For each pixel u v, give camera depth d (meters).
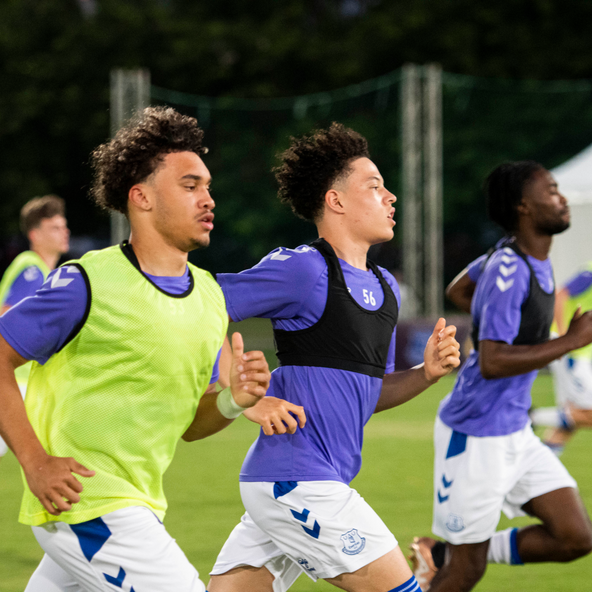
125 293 8.07
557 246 49.16
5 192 98.81
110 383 8.05
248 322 94.50
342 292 9.77
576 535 12.23
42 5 102.50
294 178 10.37
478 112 98.00
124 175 8.33
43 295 7.95
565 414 24.00
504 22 99.88
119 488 8.04
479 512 12.24
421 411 37.28
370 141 95.88
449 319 48.25
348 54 99.62
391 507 20.52
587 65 97.75
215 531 18.33
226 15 107.38
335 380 9.67
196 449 28.94
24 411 7.89
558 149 97.94
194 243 8.36
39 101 97.06
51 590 8.98
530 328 12.46
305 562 9.60
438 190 55.69
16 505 20.84
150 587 7.92
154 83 100.75
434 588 12.35
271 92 98.50
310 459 9.54
